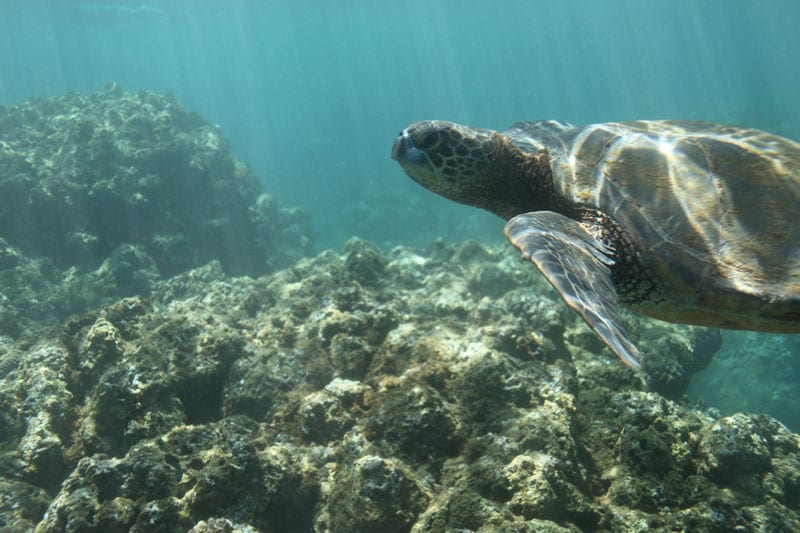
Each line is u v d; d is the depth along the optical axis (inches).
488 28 843.4
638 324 56.9
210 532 28.5
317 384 40.2
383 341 41.5
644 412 35.4
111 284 80.5
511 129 36.2
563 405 36.2
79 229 86.3
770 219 24.9
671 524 29.9
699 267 25.0
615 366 43.2
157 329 42.5
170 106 118.5
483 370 35.7
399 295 54.6
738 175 26.2
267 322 50.3
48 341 43.1
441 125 31.9
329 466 34.7
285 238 132.1
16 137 99.0
